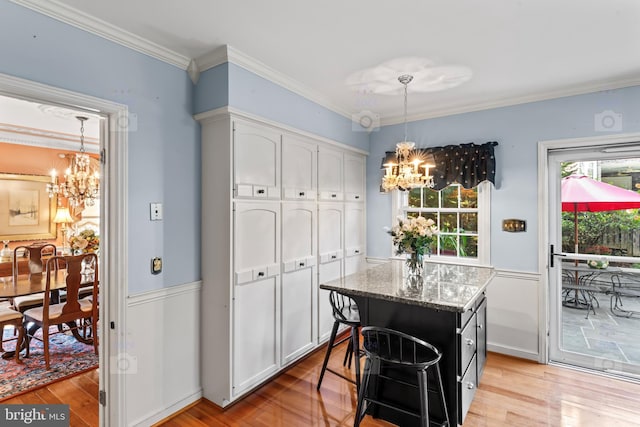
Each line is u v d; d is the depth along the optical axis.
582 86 2.91
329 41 2.20
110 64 1.99
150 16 1.90
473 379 2.30
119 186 2.02
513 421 2.17
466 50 2.32
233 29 2.05
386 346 2.10
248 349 2.47
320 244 3.28
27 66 1.67
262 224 2.58
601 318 2.97
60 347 3.38
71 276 3.08
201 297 2.49
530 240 3.15
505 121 3.27
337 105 3.45
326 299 3.38
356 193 3.91
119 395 2.02
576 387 2.61
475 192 3.52
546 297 3.09
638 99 2.72
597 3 1.77
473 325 2.29
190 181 2.42
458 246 3.63
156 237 2.21
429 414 2.00
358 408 2.00
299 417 2.23
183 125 2.38
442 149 3.52
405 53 2.37
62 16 1.78
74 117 3.78
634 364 2.83
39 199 4.74
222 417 2.24
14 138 4.24
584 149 3.00
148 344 2.16
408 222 2.60
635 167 2.85
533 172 3.14
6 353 3.16
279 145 2.73
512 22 1.96
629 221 2.88
